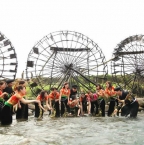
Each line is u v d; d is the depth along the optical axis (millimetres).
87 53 31391
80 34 31031
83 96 17562
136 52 33469
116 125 10094
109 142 6422
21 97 10125
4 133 7867
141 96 33938
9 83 12547
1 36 32875
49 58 30547
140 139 6797
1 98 11086
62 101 16438
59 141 6516
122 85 35438
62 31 30703
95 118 13992
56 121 12312
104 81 32125
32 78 30562
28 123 11219
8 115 10359
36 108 15766
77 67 30938
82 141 6543
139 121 11781
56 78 30562
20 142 6109
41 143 6168
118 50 33531
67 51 30984
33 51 30547
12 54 33344
